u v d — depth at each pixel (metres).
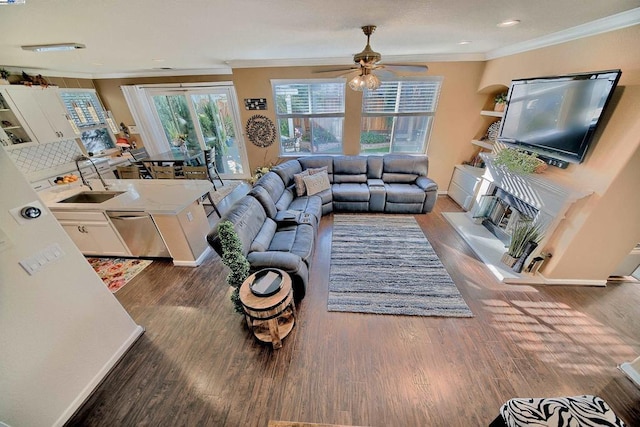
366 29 2.15
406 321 2.22
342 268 2.90
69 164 4.53
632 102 1.87
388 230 3.69
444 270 2.85
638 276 2.62
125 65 3.96
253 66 4.16
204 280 2.76
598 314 2.25
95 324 1.75
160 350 2.00
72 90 4.75
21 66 3.65
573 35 2.30
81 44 2.28
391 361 1.89
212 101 5.46
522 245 2.62
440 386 1.72
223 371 1.84
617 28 1.94
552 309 2.31
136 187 3.12
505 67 3.39
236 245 1.98
